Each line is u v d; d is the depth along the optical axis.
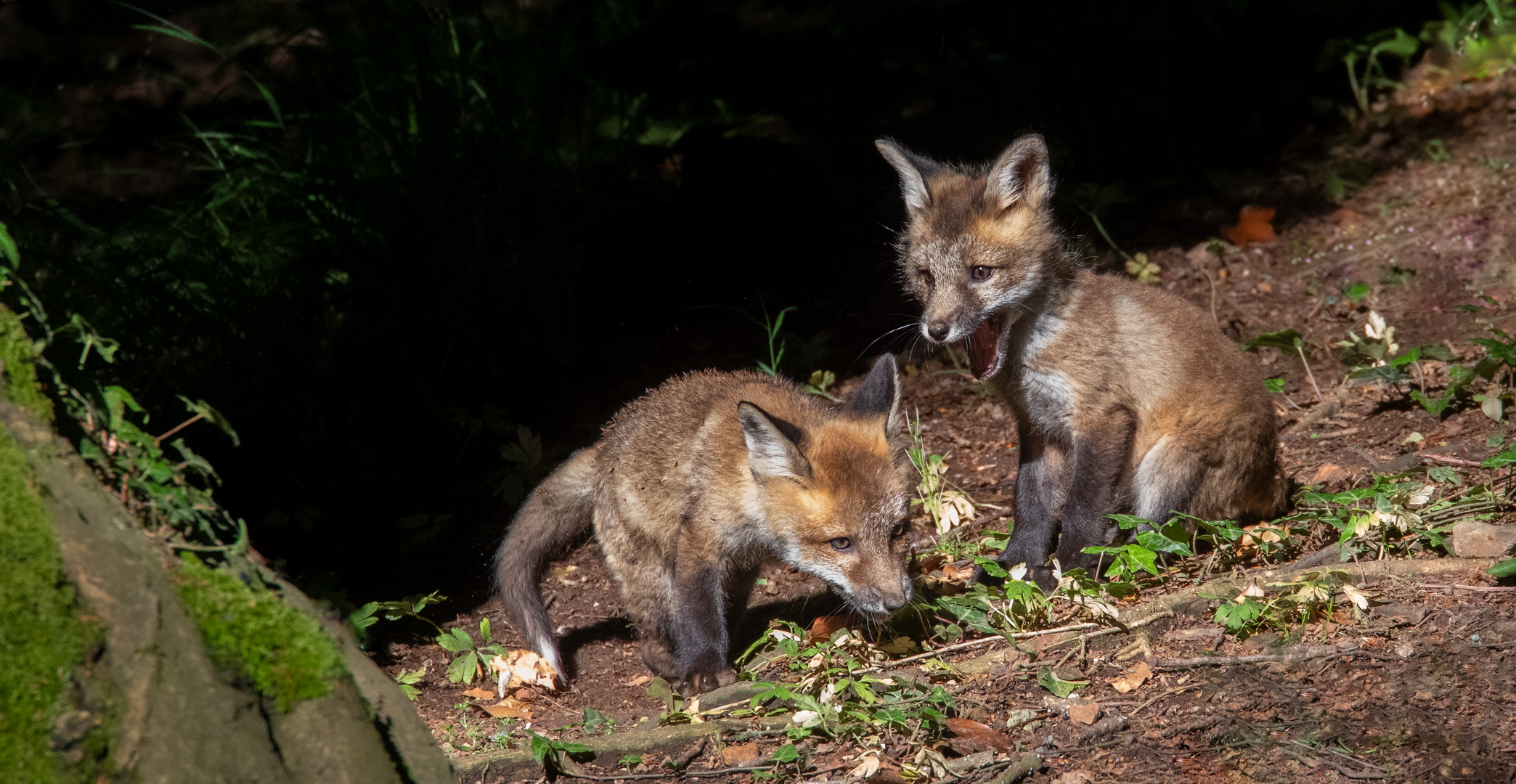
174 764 2.48
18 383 2.76
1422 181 10.86
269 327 8.57
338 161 9.62
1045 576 6.60
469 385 9.25
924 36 14.09
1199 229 11.00
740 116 13.20
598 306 10.32
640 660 6.25
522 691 5.75
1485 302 8.70
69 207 10.45
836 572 5.59
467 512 7.98
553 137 10.36
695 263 10.86
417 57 9.93
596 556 7.66
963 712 4.59
